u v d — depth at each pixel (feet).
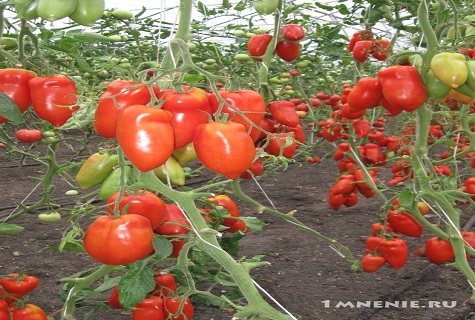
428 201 4.72
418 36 5.36
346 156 5.35
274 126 4.09
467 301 4.67
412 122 6.31
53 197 8.18
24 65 2.67
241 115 2.23
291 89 6.80
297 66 6.21
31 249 5.94
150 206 2.79
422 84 3.34
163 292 3.74
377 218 7.01
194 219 2.38
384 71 3.38
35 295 4.86
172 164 2.91
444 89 3.32
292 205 7.75
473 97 3.38
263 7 3.56
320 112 8.55
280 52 4.39
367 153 5.33
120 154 2.57
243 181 9.02
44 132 5.01
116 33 6.71
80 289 3.27
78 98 2.39
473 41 3.76
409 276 5.28
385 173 9.59
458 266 3.92
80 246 3.25
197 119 2.23
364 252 5.90
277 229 6.69
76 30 2.88
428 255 4.41
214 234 2.39
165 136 2.12
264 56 4.09
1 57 2.82
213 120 2.40
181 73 2.26
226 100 2.39
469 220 6.75
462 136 6.06
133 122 2.10
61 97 2.51
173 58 2.29
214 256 2.36
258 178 9.18
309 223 6.88
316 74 8.48
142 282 3.05
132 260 2.60
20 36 2.62
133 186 2.50
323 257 5.75
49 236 6.35
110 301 3.83
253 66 6.91
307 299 4.86
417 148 3.91
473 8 4.96
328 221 6.94
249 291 2.31
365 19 5.63
